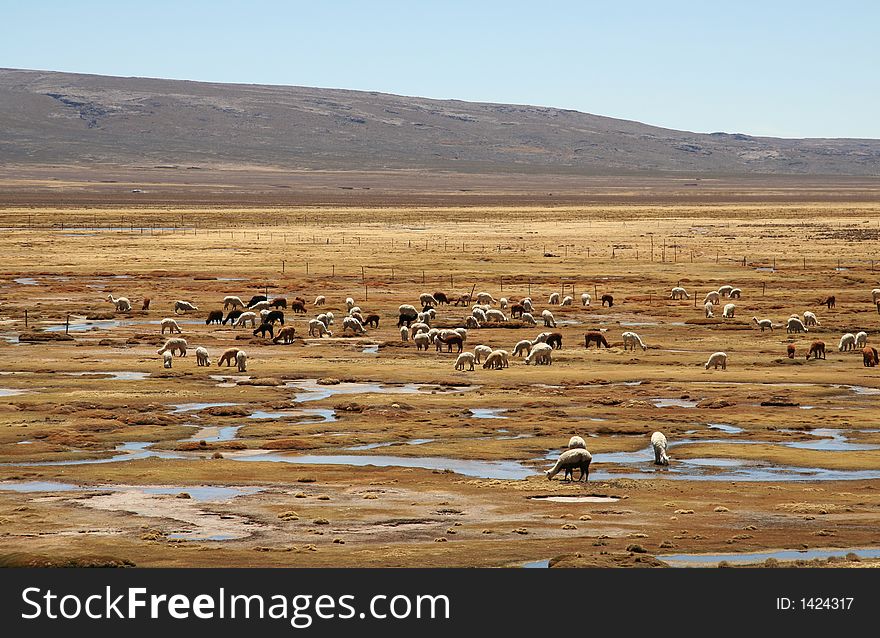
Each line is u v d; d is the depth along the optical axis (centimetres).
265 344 19438
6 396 14475
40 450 11519
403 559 7600
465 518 8900
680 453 11625
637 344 19150
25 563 7381
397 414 13562
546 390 15312
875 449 11925
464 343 19712
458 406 14150
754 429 12950
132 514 8969
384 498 9531
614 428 12838
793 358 18050
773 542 8112
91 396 14438
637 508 9244
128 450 11731
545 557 7669
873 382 15988
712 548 7931
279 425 12875
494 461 11319
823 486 10231
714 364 17112
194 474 10444
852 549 7925
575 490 9925
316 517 8900
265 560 7606
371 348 19188
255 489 9881
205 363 17088
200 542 8150
